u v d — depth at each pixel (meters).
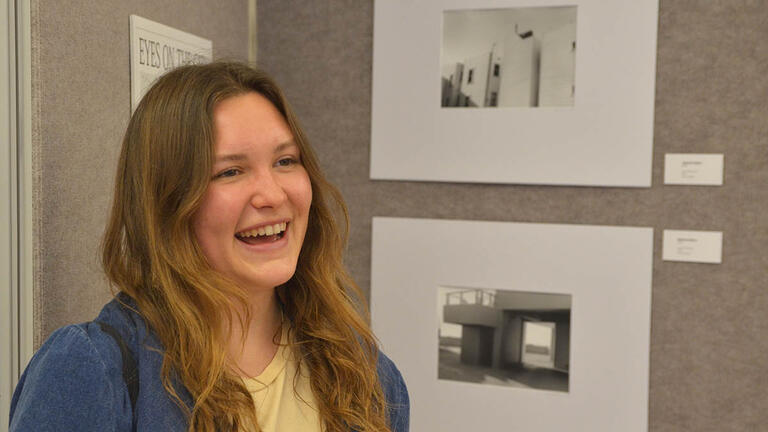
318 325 1.13
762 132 1.81
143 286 0.99
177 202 0.97
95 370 0.89
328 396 1.10
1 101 1.24
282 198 1.00
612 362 1.93
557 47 1.92
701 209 1.87
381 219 2.08
